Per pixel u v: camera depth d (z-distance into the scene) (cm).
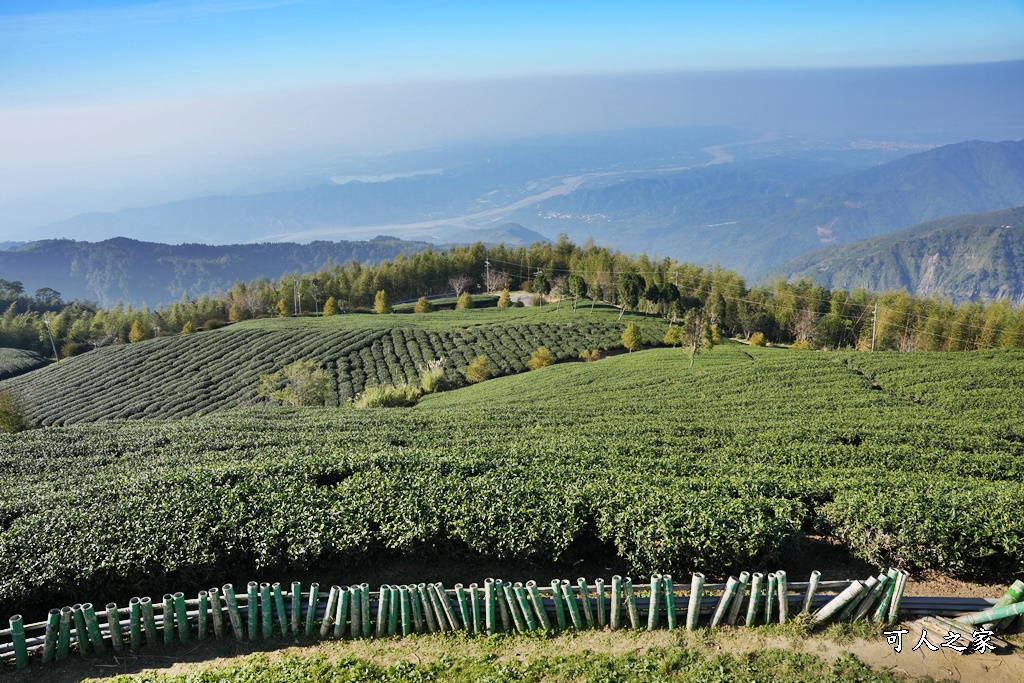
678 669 1055
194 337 8425
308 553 1424
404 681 1065
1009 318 7075
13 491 1877
